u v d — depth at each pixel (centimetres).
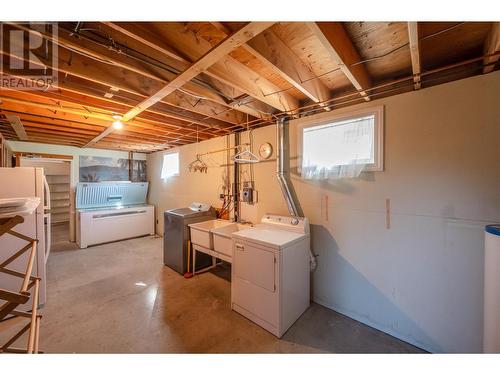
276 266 192
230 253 260
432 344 178
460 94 164
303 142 257
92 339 187
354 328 206
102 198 512
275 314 193
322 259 242
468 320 163
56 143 447
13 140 408
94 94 198
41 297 238
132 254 411
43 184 247
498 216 152
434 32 147
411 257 188
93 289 276
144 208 540
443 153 172
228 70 175
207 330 200
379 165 201
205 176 404
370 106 206
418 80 169
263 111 263
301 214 260
